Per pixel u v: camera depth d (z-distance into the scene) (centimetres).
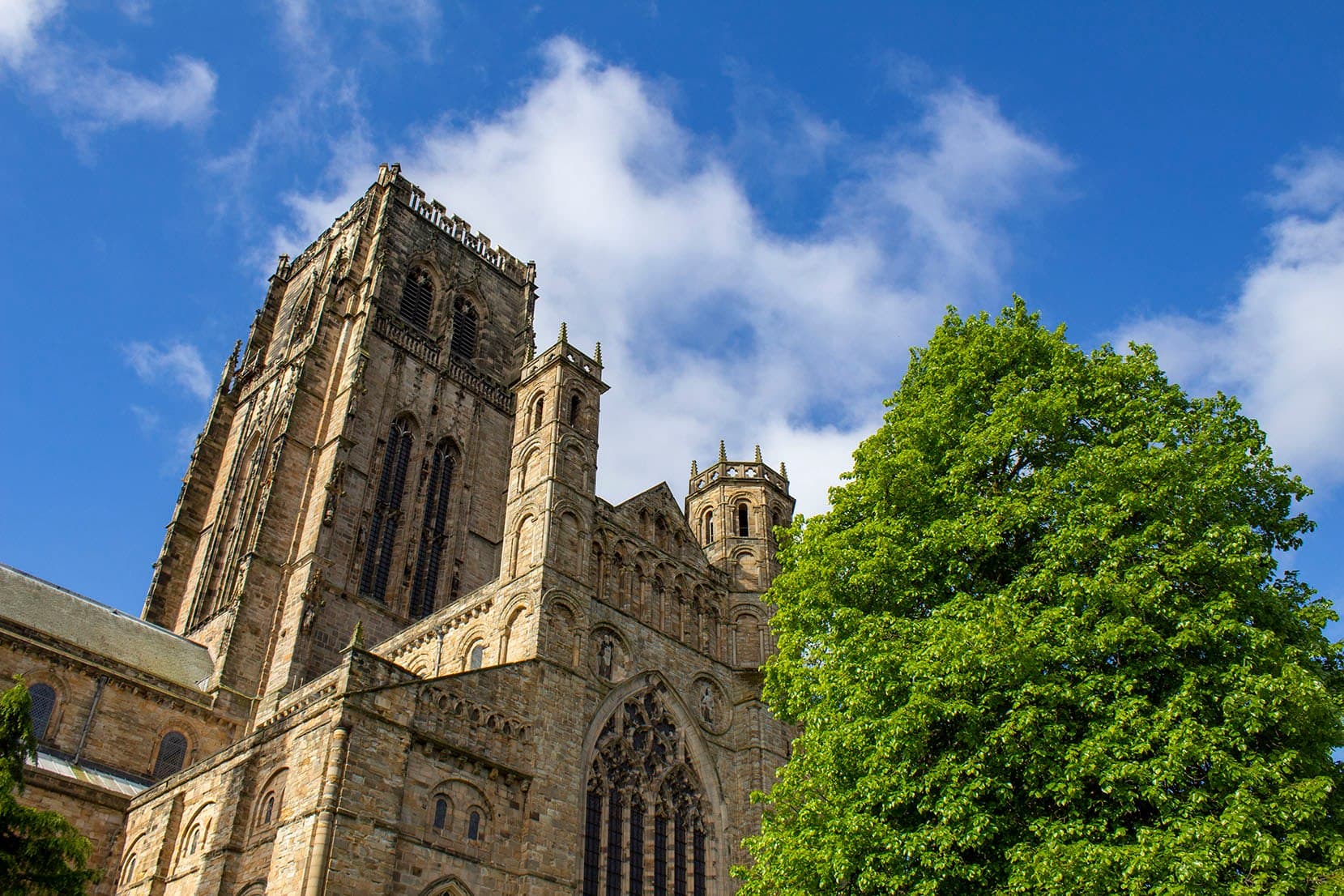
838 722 3875
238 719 7588
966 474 4091
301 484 9325
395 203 12012
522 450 7338
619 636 6700
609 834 5906
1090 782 3294
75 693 6925
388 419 10044
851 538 4278
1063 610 3422
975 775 3347
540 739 5694
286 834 4634
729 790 6825
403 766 4922
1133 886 2880
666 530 7700
